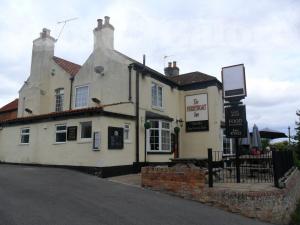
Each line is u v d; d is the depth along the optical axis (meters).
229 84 11.01
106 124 13.75
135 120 16.06
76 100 19.11
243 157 12.70
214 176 11.07
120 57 17.17
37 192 8.94
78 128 14.45
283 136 20.19
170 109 19.92
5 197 8.15
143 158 16.23
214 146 19.45
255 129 15.80
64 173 13.09
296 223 8.97
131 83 16.39
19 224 5.94
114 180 12.21
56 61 21.23
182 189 9.45
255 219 7.98
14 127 18.11
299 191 13.55
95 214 6.98
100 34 18.47
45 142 15.98
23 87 22.23
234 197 8.30
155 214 7.39
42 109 20.61
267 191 8.30
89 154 13.78
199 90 20.66
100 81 17.88
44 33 21.58
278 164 9.86
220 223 7.15
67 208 7.31
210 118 19.89
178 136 20.42
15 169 14.34
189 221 7.06
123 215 7.08
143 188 10.45
